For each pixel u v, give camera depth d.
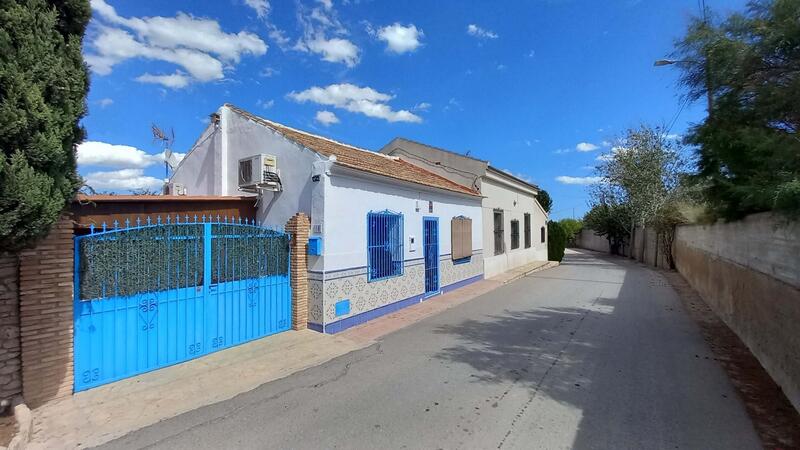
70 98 3.88
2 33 3.39
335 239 7.84
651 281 15.60
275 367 5.86
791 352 4.68
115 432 4.02
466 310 10.05
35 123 3.55
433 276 11.73
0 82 3.39
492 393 4.93
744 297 7.02
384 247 9.41
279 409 4.54
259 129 8.71
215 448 3.74
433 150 15.91
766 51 4.81
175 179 10.77
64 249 4.69
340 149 10.34
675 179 22.06
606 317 9.22
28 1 3.57
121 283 5.26
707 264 10.96
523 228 20.41
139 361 5.46
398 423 4.19
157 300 5.66
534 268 18.97
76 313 4.84
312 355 6.39
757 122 5.31
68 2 3.88
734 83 5.31
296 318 7.62
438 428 4.07
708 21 5.50
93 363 5.01
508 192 18.06
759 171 5.27
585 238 46.47
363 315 8.64
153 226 5.63
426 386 5.18
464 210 13.72
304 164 7.91
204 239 6.27
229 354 6.33
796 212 4.36
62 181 3.89
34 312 4.46
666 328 8.18
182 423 4.22
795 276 4.68
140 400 4.72
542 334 7.72
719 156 5.97
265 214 8.54
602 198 29.75
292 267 7.66
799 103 4.66
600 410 4.44
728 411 4.40
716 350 6.66
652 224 22.03
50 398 4.58
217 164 9.46
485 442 3.79
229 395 4.91
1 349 4.26
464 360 6.20
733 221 7.57
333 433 3.99
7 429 3.91
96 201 6.33
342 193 8.04
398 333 7.86
